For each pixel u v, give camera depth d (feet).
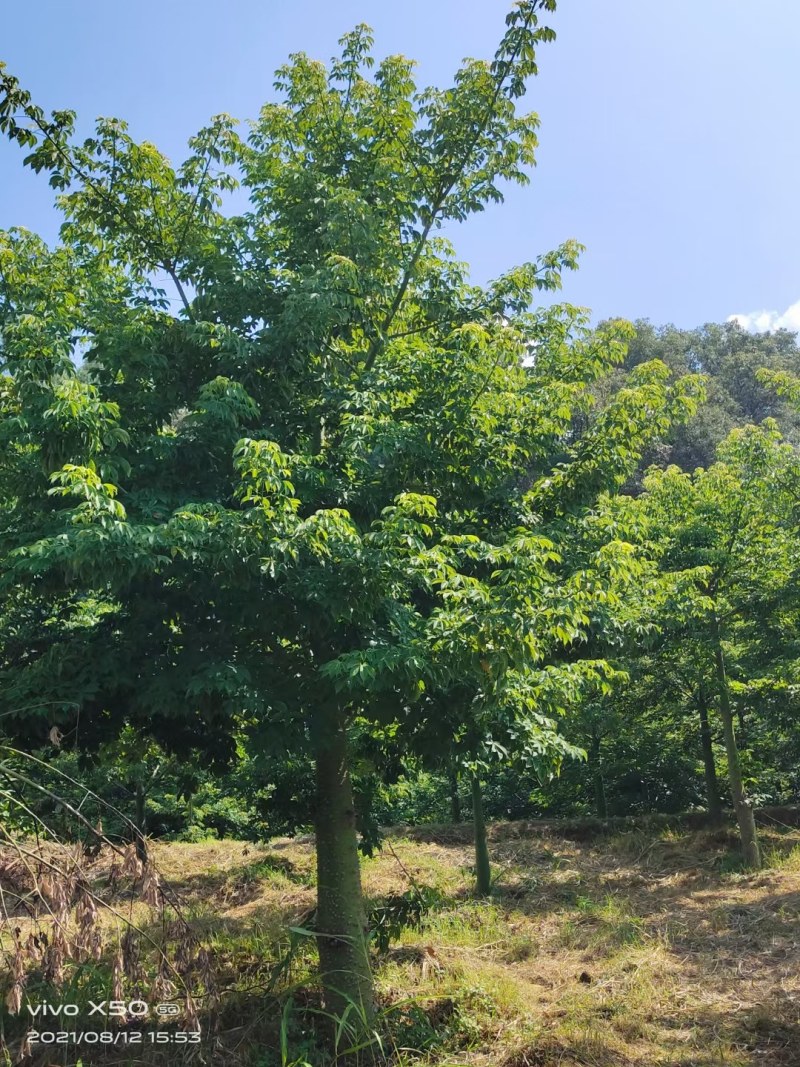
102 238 23.80
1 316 21.39
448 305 26.71
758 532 43.34
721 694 44.78
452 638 17.06
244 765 30.76
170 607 19.19
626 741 57.52
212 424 19.74
